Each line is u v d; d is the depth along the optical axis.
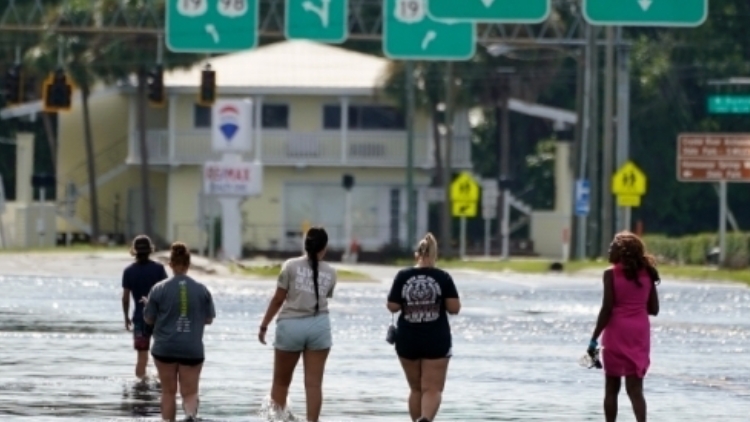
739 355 86.25
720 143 173.50
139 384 66.69
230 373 72.00
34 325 96.50
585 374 74.38
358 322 102.06
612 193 173.25
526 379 72.06
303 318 55.84
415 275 53.28
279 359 56.25
